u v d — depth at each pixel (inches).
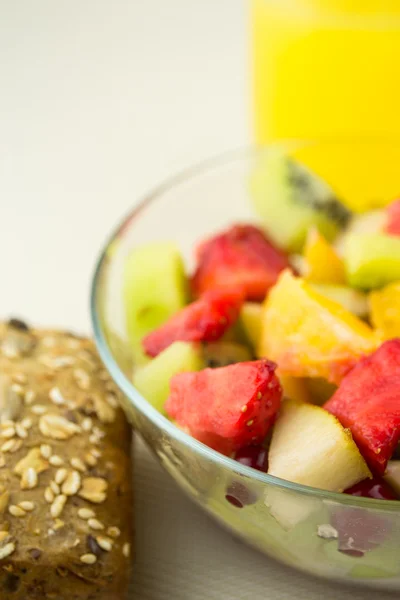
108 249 13.3
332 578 12.4
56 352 13.4
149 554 12.9
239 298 13.1
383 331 12.7
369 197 15.4
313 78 15.5
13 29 20.2
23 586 11.9
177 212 14.5
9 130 18.5
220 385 11.6
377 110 15.6
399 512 10.9
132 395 11.9
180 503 13.4
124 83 19.2
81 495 12.2
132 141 18.3
